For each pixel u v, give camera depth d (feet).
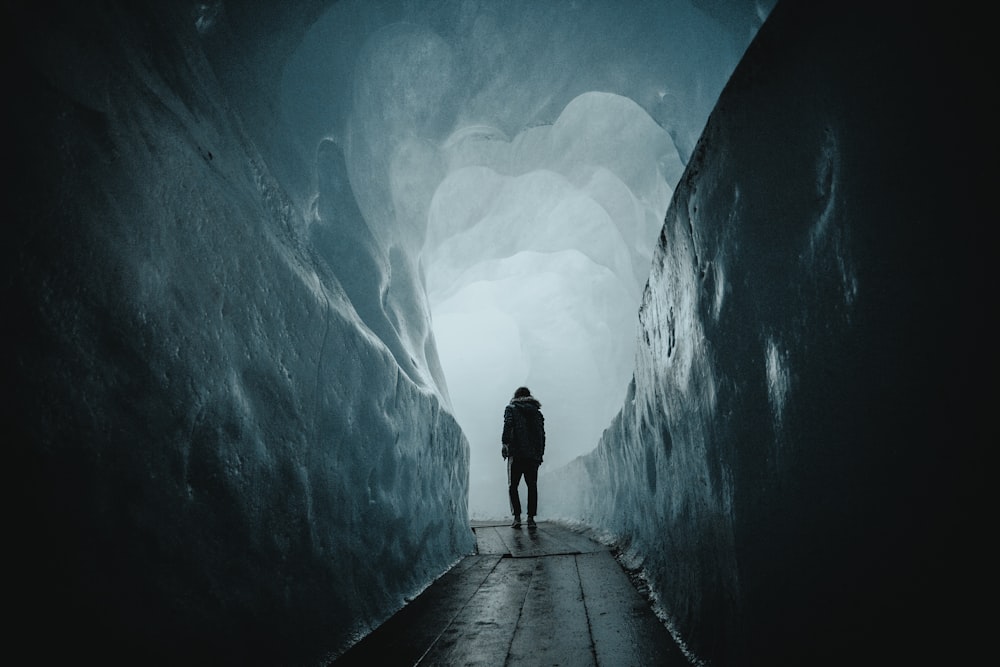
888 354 2.50
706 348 5.17
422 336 15.87
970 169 2.01
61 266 3.37
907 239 2.36
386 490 8.87
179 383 4.34
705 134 4.78
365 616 7.29
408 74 12.70
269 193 7.00
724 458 4.86
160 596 3.94
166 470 4.14
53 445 3.22
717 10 9.98
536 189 20.63
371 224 12.08
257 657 4.92
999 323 1.90
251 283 5.59
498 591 9.65
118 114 4.03
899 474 2.44
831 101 2.88
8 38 3.21
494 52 13.08
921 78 2.24
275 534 5.52
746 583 4.38
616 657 6.05
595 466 21.52
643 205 17.67
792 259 3.39
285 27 8.05
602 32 12.57
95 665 3.37
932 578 2.23
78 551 3.33
